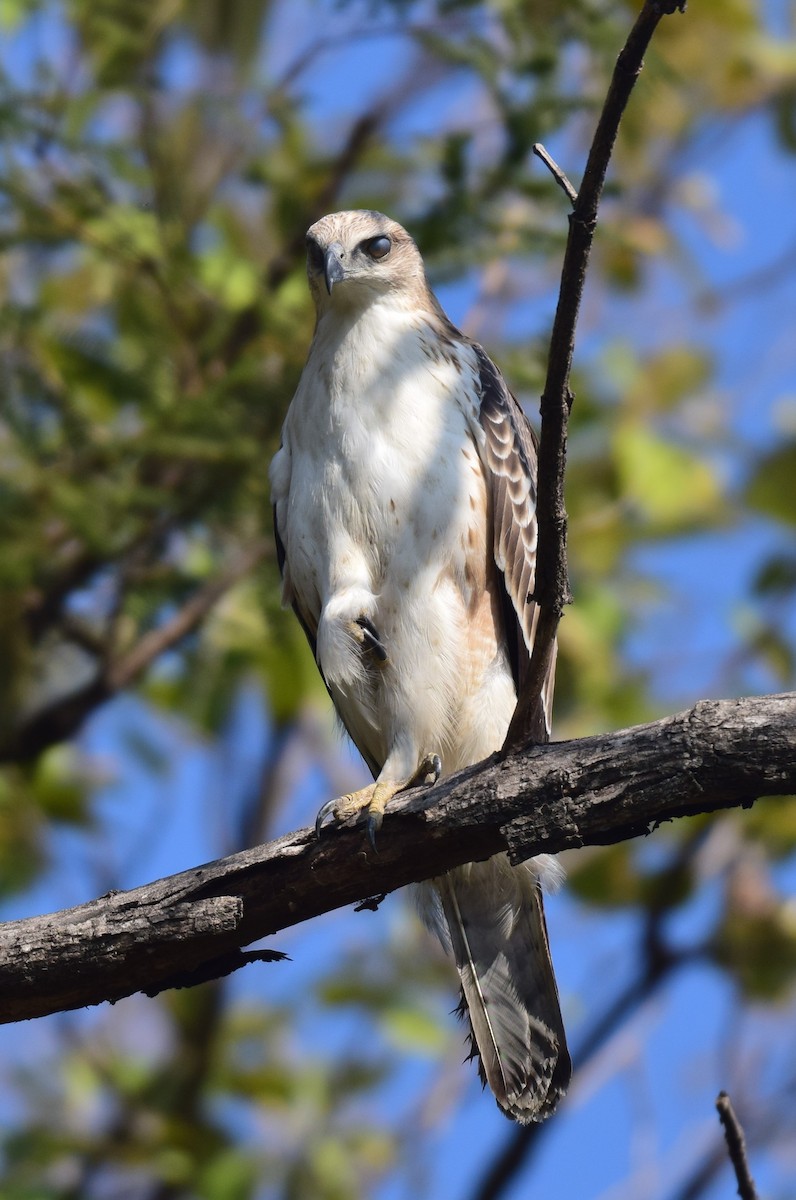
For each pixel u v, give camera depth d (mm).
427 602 8320
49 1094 11898
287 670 11750
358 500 8328
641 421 13969
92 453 10320
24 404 10312
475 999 8406
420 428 8359
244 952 6812
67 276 12250
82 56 10938
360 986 12359
